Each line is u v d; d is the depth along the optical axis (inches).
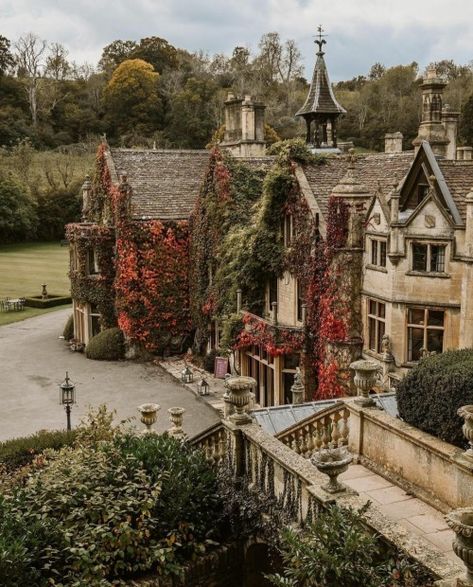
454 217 810.2
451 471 372.8
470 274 783.7
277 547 393.4
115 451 477.4
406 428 411.8
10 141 3848.4
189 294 1438.2
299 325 1074.7
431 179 834.2
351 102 3617.1
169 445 496.1
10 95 4215.1
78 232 1475.1
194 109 3814.0
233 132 1646.2
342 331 949.8
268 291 1169.4
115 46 4854.8
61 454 551.5
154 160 1539.1
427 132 1005.2
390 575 274.1
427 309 840.9
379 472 435.8
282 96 4286.4
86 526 409.4
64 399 876.6
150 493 442.9
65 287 2250.2
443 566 269.7
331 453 352.5
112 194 1453.0
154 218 1402.6
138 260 1400.1
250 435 442.0
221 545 460.1
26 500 430.9
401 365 863.1
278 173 1072.2
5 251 3034.0
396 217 848.3
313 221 999.6
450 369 397.1
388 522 308.0
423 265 842.2
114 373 1312.7
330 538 285.1
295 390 885.2
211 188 1323.8
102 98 4175.7
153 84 3969.0
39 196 3319.4
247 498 433.1
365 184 1037.2
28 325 1761.8
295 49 4746.6
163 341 1434.5
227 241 1224.8
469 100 2469.2
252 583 458.6
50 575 382.9
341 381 956.0
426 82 992.9
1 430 991.0
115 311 1472.7
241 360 1162.0
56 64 4923.7
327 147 1413.6
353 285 940.0
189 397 1152.2
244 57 4815.5
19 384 1230.9
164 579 428.1
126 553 421.1
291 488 390.9
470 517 233.9
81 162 3737.7
